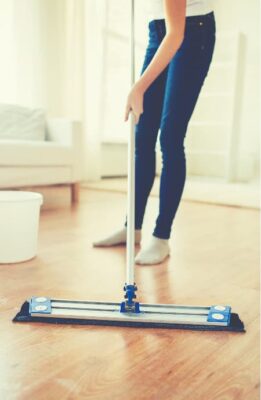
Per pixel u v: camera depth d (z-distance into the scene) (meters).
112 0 4.89
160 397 0.73
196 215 2.72
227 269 1.52
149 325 1.00
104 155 5.05
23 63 3.62
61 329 0.98
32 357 0.85
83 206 2.88
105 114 5.16
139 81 1.20
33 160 2.70
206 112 5.86
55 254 1.64
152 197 3.54
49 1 3.84
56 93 4.00
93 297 1.20
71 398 0.72
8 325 0.99
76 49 4.21
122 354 0.88
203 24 1.50
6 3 3.40
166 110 1.55
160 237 1.62
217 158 5.96
